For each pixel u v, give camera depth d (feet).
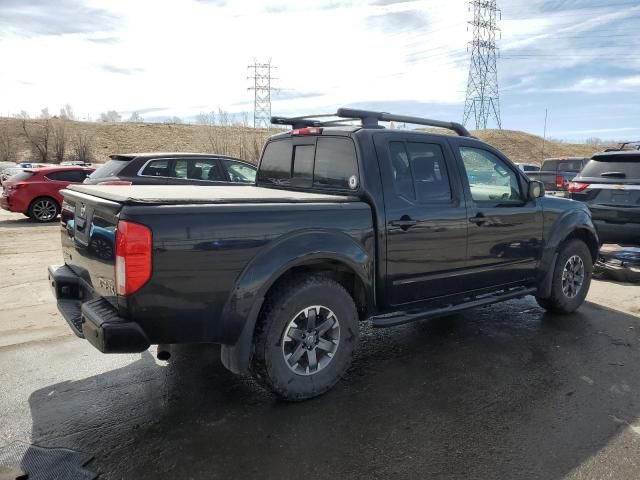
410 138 13.26
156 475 8.67
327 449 9.48
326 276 12.33
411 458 9.21
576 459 9.20
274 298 10.85
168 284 9.50
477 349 14.58
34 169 42.19
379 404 11.25
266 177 15.71
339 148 12.98
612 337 15.58
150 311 9.43
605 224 25.55
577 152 200.13
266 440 9.78
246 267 10.24
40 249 29.60
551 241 16.57
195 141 193.67
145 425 10.31
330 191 13.19
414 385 12.21
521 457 9.24
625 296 20.39
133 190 12.21
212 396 11.61
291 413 10.84
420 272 13.15
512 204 15.39
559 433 10.07
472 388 12.05
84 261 11.25
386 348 14.69
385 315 12.89
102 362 13.50
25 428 10.16
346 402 11.34
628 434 10.04
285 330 10.89
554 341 15.21
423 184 13.30
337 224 11.50
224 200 10.28
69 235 12.41
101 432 10.02
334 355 11.65
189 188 14.12
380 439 9.83
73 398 11.45
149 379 12.49
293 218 10.87
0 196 43.52
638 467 8.97
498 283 15.34
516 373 12.91
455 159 14.05
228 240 10.02
